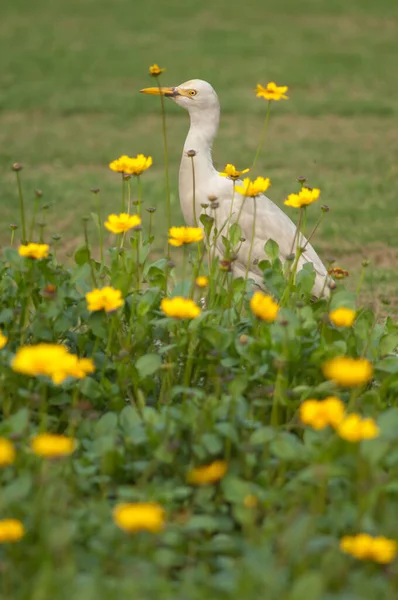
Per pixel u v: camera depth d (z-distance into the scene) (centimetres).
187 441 795
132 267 923
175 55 3562
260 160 2267
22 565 672
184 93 1216
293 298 939
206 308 965
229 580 633
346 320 783
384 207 1875
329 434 775
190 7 4691
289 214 1839
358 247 1658
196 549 690
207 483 744
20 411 770
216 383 843
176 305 777
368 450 729
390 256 1617
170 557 652
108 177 2123
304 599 595
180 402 885
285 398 834
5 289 935
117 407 853
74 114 2770
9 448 655
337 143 2445
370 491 713
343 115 2764
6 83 3127
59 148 2394
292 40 3869
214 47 3716
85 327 1011
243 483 714
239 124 2647
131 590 610
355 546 627
